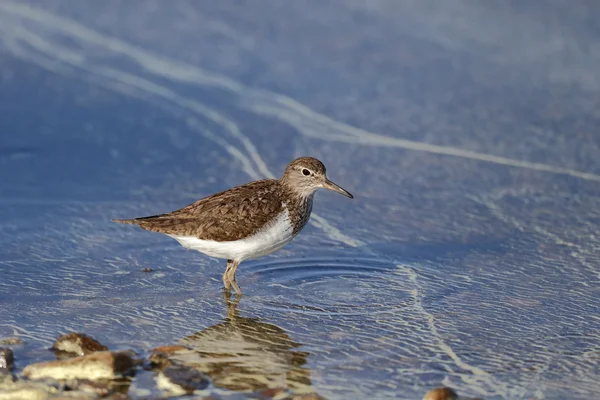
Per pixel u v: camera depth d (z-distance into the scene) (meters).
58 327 11.02
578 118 19.36
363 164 17.30
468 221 14.98
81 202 15.40
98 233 14.25
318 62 21.34
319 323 11.36
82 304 11.74
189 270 13.12
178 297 12.12
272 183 13.22
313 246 14.04
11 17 21.91
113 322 11.22
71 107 18.97
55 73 20.12
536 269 13.07
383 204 15.70
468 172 16.97
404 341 10.80
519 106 19.89
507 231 14.54
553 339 10.82
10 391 9.22
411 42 22.52
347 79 20.78
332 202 15.80
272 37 22.25
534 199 15.80
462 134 18.59
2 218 14.60
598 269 12.99
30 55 20.67
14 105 18.81
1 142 17.41
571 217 15.02
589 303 11.88
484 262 13.38
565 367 10.12
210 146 17.89
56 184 16.03
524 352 10.49
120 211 15.12
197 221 12.44
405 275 12.95
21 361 9.99
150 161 17.19
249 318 11.50
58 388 9.34
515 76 21.27
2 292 12.02
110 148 17.56
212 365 10.12
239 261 12.61
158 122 18.67
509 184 16.44
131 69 20.61
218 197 12.80
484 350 10.55
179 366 9.90
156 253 13.66
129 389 9.42
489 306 11.82
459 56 22.02
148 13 22.77
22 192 15.64
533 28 23.45
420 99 20.09
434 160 17.47
